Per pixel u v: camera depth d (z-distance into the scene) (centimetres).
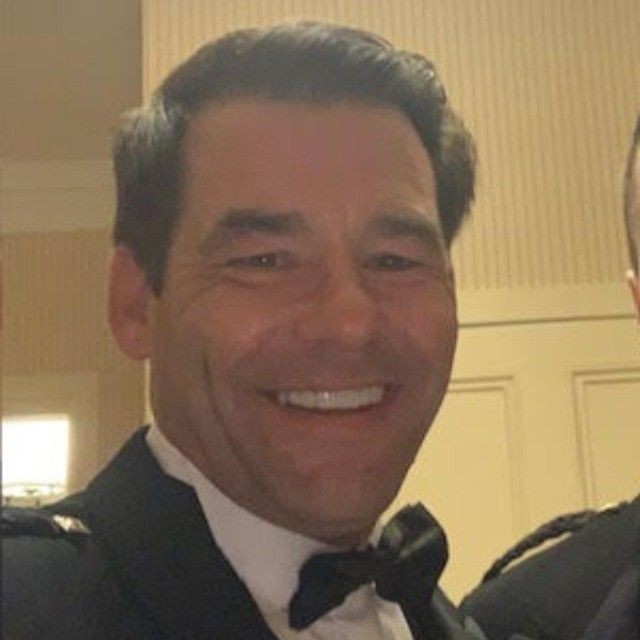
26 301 332
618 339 221
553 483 214
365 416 81
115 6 262
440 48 235
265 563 80
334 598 79
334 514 79
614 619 88
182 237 81
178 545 76
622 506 121
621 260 225
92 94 301
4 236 335
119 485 80
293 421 80
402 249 82
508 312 222
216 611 74
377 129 82
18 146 327
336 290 79
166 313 82
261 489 80
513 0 238
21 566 70
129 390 325
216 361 79
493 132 231
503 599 118
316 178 79
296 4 234
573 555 117
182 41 231
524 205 228
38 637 66
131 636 70
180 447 82
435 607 94
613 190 228
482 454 215
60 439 323
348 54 83
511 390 219
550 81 234
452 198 91
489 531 212
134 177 85
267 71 82
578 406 218
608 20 237
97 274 334
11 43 277
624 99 233
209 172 80
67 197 337
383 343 80
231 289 79
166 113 84
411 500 212
